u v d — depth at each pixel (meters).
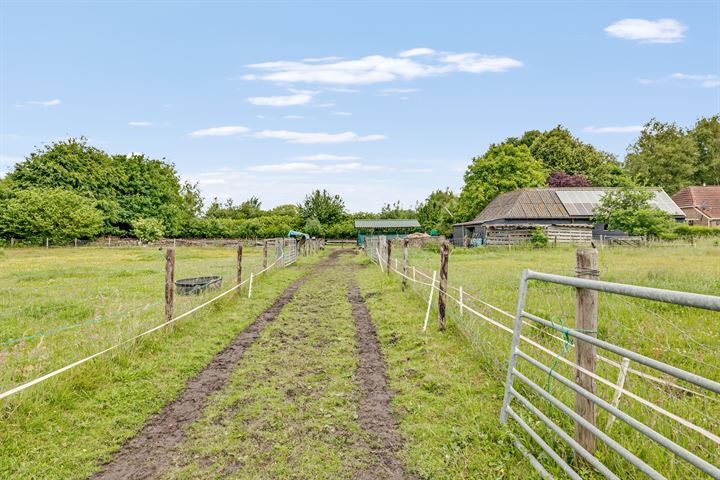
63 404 4.43
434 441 3.74
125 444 3.84
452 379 5.06
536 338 5.89
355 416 4.31
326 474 3.33
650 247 24.36
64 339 6.86
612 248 23.77
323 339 7.27
